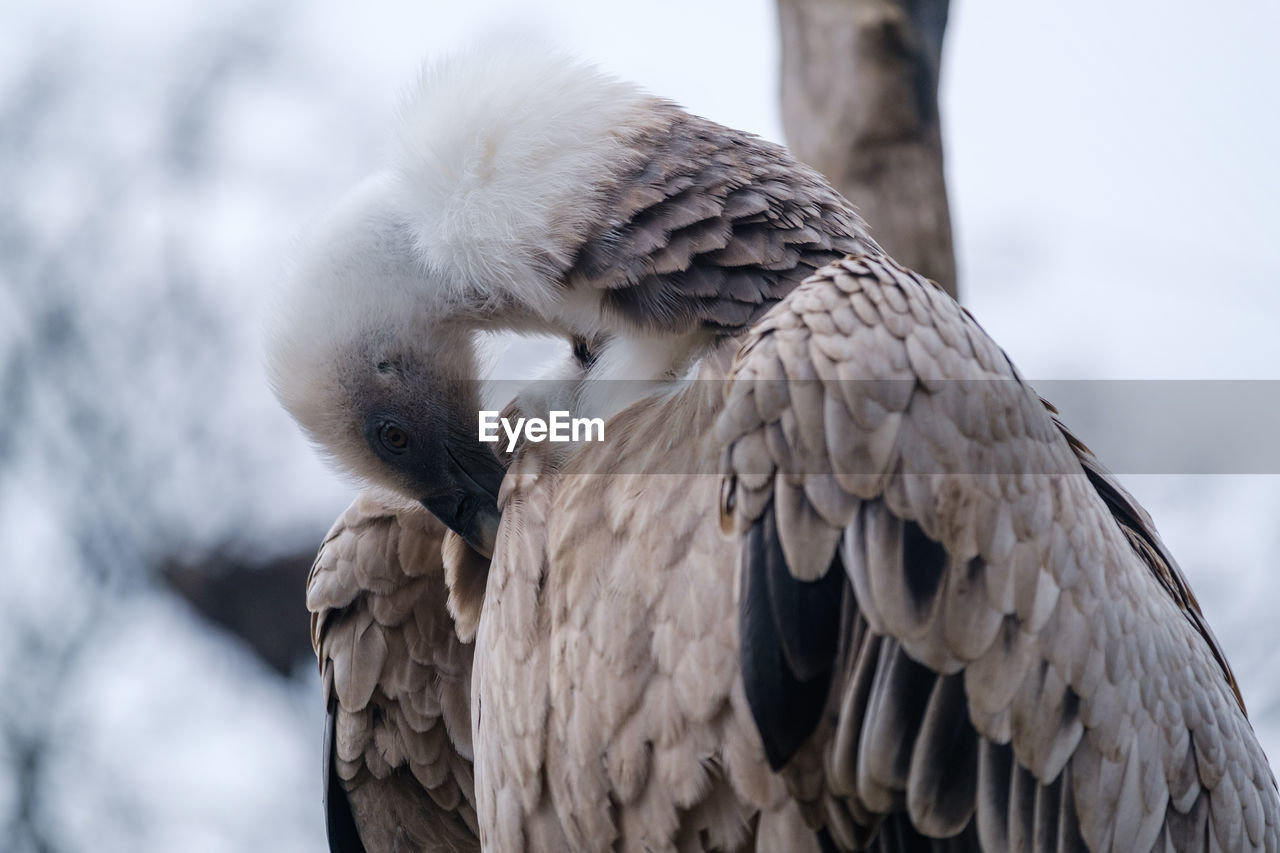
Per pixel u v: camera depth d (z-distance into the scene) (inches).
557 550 205.3
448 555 250.7
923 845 184.5
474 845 277.0
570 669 200.8
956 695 180.7
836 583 180.7
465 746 261.9
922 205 325.7
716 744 188.9
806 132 330.6
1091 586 191.8
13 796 603.5
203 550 548.4
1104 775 190.4
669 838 195.2
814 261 206.5
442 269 232.1
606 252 208.5
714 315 203.0
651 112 218.4
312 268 248.5
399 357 245.3
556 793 206.1
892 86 324.5
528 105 221.1
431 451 248.2
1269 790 232.8
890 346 182.4
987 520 181.6
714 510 190.7
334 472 259.6
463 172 223.8
